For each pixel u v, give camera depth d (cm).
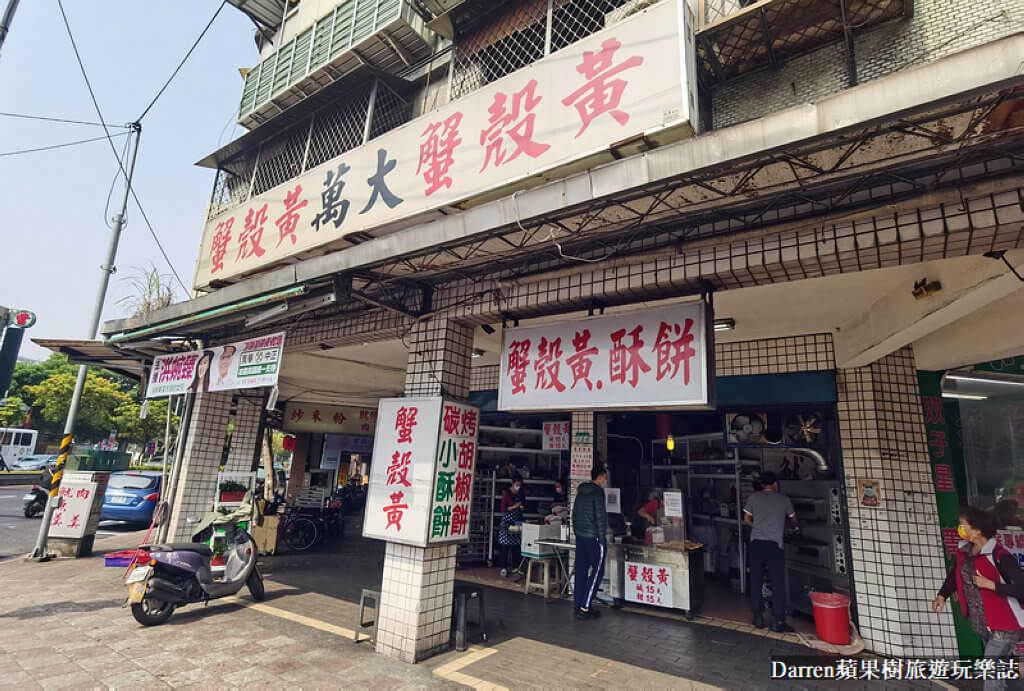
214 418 745
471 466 457
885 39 379
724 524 770
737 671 404
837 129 212
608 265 371
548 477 877
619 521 637
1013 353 449
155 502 1101
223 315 513
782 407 560
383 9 599
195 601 500
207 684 349
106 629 449
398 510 433
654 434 901
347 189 498
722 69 430
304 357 821
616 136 319
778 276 333
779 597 509
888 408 502
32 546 845
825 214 291
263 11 821
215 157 727
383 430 462
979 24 346
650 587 573
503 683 366
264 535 857
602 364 378
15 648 397
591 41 347
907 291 389
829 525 543
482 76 516
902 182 278
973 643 455
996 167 262
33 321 543
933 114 213
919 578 464
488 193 381
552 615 546
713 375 335
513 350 429
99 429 2736
